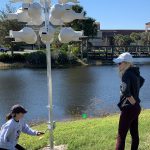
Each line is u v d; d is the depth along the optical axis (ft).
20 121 20.51
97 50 215.51
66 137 27.43
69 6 23.59
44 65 169.27
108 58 199.82
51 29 22.99
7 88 93.45
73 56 180.04
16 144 20.52
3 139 19.92
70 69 156.76
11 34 23.16
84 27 206.80
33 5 22.82
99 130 29.37
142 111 43.78
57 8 22.94
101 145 24.79
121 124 20.16
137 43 325.42
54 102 70.18
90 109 61.36
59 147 25.46
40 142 26.96
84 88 91.76
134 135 21.50
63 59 175.01
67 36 23.65
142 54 226.17
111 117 40.91
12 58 174.29
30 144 26.91
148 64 185.16
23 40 23.34
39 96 79.15
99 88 91.30
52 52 175.22
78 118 51.34
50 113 24.23
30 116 55.72
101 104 66.64
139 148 23.71
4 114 59.26
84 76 124.47
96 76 123.65
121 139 20.30
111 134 27.48
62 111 60.13
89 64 182.39
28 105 67.72
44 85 98.68
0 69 159.33
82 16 24.08
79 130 29.89
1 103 70.54
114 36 336.70
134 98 19.95
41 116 55.77
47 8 23.25
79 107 63.98
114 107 62.44
